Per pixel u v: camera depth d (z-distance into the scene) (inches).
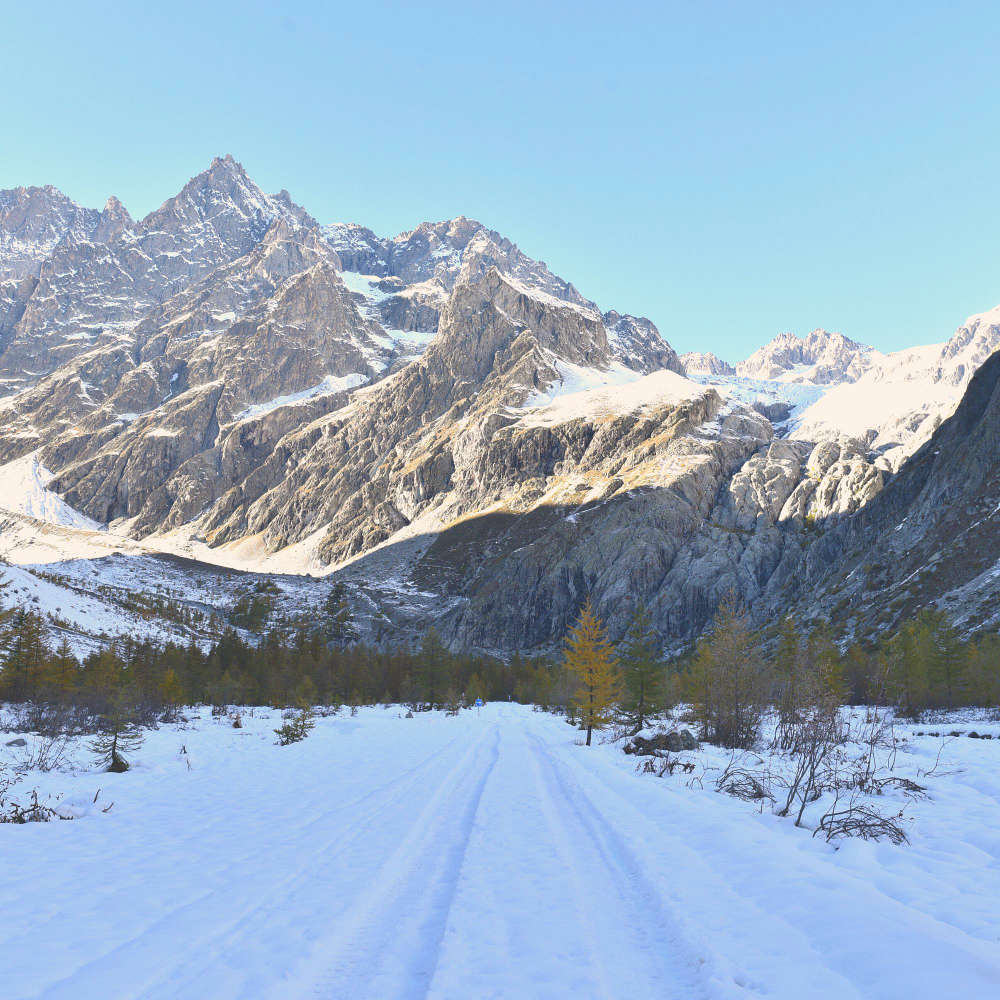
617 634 6343.5
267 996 191.9
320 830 413.7
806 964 197.9
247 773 718.5
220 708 1999.3
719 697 1031.6
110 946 229.8
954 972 178.9
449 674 3316.9
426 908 269.6
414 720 1889.8
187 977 204.5
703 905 258.4
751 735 960.3
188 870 328.5
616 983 198.4
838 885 267.4
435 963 214.1
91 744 880.3
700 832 386.3
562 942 231.1
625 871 319.0
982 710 1763.0
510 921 252.2
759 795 524.1
